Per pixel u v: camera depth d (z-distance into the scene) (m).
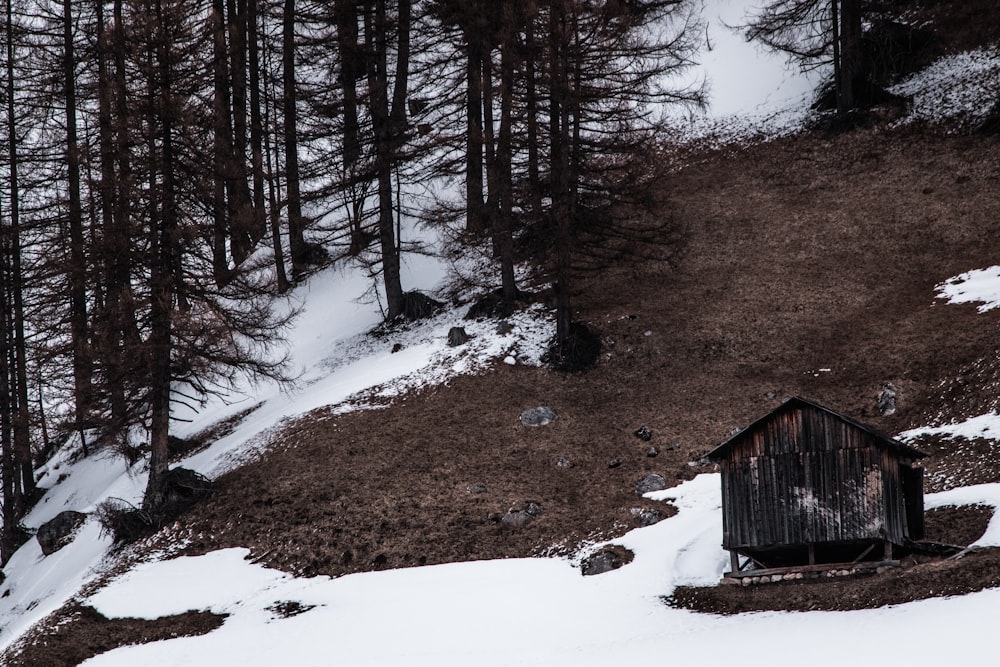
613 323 34.31
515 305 35.84
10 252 35.62
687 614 21.03
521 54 33.22
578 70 32.34
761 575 21.47
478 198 37.22
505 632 21.47
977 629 17.20
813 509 21.34
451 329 35.06
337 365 36.94
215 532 28.09
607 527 25.61
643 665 18.64
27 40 36.78
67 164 35.94
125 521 29.03
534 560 24.92
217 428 35.97
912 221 35.72
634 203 33.62
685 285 35.84
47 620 25.66
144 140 29.44
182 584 25.97
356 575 25.33
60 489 37.31
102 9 37.66
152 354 29.12
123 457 36.16
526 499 27.20
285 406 34.84
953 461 24.34
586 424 30.14
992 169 36.72
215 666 21.95
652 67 34.31
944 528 21.77
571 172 33.03
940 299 31.36
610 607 21.98
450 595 23.48
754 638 19.05
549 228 33.72
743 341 32.34
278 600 24.70
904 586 19.73
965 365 27.66
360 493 28.36
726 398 29.98
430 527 26.62
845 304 32.81
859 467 21.25
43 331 34.62
